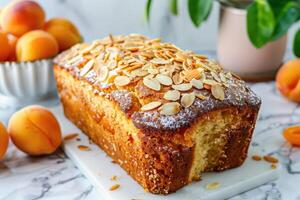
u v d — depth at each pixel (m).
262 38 0.69
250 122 0.54
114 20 0.90
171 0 0.78
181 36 0.93
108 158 0.57
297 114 0.68
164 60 0.56
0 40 0.66
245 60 0.76
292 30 0.92
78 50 0.64
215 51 0.89
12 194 0.53
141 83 0.53
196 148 0.51
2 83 0.68
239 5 0.74
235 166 0.55
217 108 0.51
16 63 0.66
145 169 0.51
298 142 0.59
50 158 0.59
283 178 0.55
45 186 0.54
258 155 0.58
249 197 0.52
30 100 0.71
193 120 0.49
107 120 0.56
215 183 0.53
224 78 0.55
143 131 0.49
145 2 0.89
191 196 0.51
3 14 0.69
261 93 0.74
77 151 0.58
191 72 0.54
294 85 0.70
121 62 0.57
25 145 0.57
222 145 0.53
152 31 0.92
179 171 0.51
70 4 0.89
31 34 0.68
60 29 0.70
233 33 0.75
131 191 0.52
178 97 0.51
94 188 0.54
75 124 0.64
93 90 0.57
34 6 0.69
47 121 0.57
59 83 0.65
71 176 0.56
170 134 0.49
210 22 0.91
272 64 0.77
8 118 0.67
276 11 0.71
